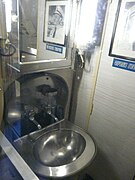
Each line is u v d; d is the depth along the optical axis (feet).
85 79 4.13
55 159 3.48
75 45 3.84
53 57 3.56
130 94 3.43
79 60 4.02
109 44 3.50
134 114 3.47
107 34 3.48
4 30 2.58
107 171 4.36
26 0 2.79
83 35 3.73
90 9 3.45
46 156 3.43
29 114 3.43
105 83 3.79
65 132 3.84
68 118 4.72
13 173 2.19
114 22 3.30
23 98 3.22
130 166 3.84
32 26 3.02
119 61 3.43
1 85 2.85
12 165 2.31
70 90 4.32
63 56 3.71
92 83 4.02
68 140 3.80
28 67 3.06
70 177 2.79
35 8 3.01
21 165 2.32
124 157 3.90
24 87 3.16
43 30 3.22
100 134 4.25
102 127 4.15
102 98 3.94
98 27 3.55
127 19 3.13
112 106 3.80
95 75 3.90
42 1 3.10
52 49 3.50
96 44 3.70
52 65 3.49
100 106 4.03
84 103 4.34
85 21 3.58
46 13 3.22
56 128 3.84
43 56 3.34
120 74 3.49
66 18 3.52
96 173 4.65
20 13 2.72
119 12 3.20
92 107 4.21
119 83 3.55
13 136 3.28
